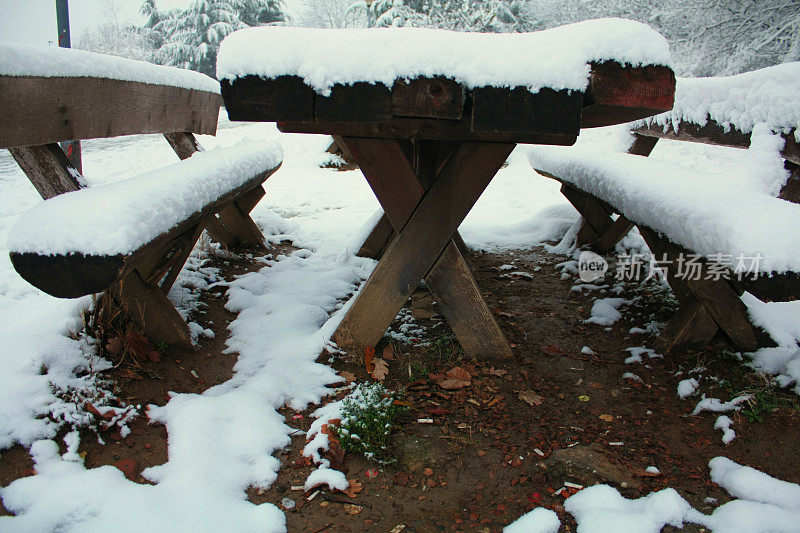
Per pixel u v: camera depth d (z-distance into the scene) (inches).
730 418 81.0
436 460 73.8
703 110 122.7
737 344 96.3
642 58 67.9
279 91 68.9
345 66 67.5
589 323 117.3
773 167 102.7
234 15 920.9
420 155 127.4
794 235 68.8
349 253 152.2
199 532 60.1
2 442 68.7
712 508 65.4
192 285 125.0
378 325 96.7
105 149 378.0
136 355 91.0
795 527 60.9
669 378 93.7
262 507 64.7
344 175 290.8
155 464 71.4
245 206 156.9
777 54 428.8
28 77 75.4
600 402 87.8
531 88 68.4
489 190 262.4
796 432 76.2
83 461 70.4
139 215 70.7
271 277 139.5
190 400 82.6
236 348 101.0
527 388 91.4
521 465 73.2
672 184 95.9
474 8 535.2
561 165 145.4
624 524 61.5
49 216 67.6
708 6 437.1
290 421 82.3
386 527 63.1
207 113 154.1
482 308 96.8
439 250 93.5
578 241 164.2
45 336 86.0
